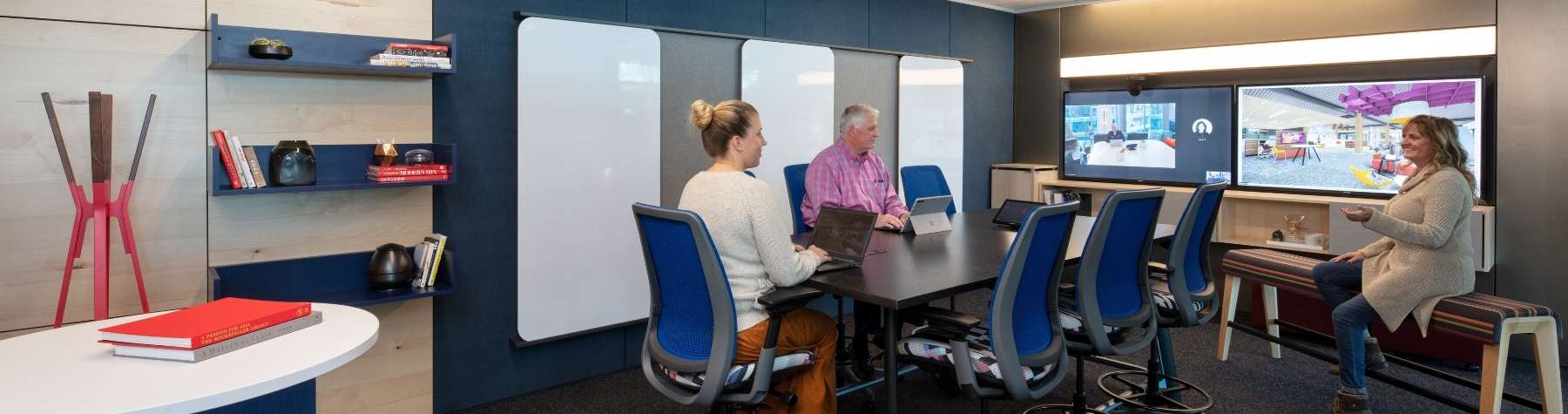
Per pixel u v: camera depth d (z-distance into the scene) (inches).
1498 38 176.2
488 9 148.7
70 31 112.4
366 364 139.4
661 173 175.5
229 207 125.6
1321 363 173.8
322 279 133.0
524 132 152.3
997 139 256.7
